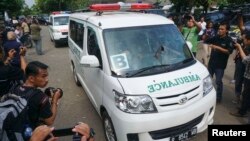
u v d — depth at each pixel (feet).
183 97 11.62
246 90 15.83
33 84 8.12
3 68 10.50
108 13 17.79
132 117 11.09
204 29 35.47
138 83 11.74
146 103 11.17
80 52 18.95
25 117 6.89
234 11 43.01
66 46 51.13
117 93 11.73
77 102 20.71
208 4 50.16
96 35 14.53
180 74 12.54
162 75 12.33
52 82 26.61
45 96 7.86
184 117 11.54
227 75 26.12
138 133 11.12
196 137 14.38
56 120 17.63
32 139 5.99
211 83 13.60
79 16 20.29
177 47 14.51
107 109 12.69
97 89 14.58
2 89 10.24
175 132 11.64
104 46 13.58
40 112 7.72
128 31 14.16
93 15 17.40
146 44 13.85
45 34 80.28
